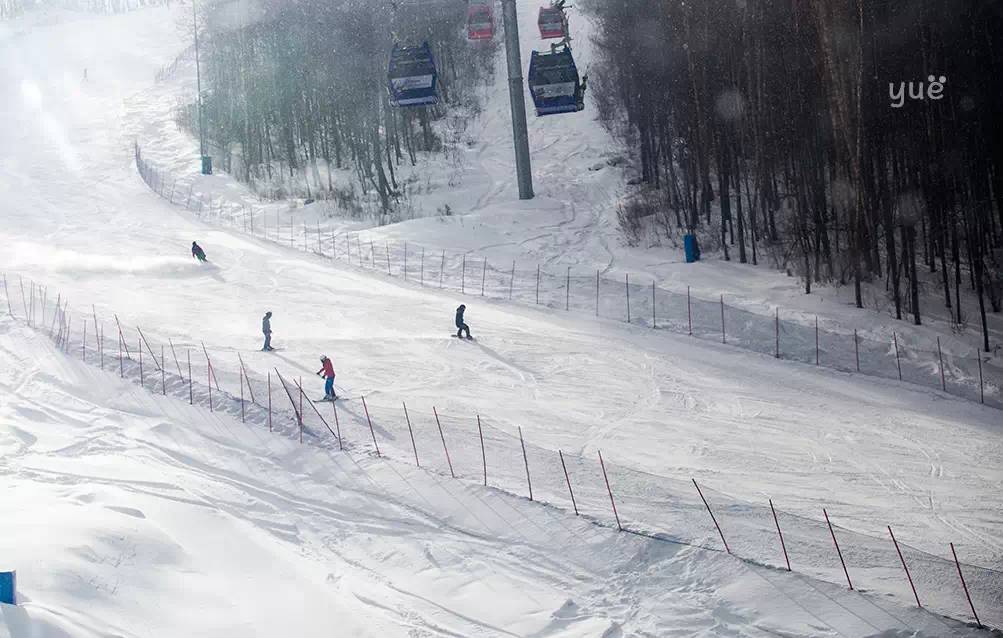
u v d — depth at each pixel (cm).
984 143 4384
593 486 2444
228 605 1822
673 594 1909
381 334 4159
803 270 4772
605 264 5284
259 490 2539
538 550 2133
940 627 1717
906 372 3638
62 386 3378
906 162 4669
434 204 6819
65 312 4341
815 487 2502
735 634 1759
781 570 1936
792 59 4912
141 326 4188
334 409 3084
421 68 5481
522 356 3831
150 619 1688
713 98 5456
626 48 6906
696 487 2373
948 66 4316
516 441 2806
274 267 5434
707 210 5834
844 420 3089
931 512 2330
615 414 3141
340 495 2481
